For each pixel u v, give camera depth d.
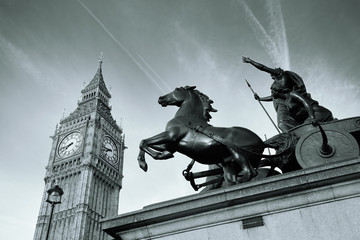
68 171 66.38
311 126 6.31
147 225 4.98
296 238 4.29
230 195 4.70
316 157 5.55
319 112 7.09
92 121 73.75
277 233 4.38
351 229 4.16
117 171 73.88
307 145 5.71
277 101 7.81
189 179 6.52
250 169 5.63
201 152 6.02
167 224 4.89
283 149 6.07
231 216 4.65
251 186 4.66
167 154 6.24
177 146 6.27
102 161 70.06
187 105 6.77
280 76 7.69
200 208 4.76
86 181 63.28
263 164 6.43
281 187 4.52
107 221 5.20
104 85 89.88
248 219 4.58
